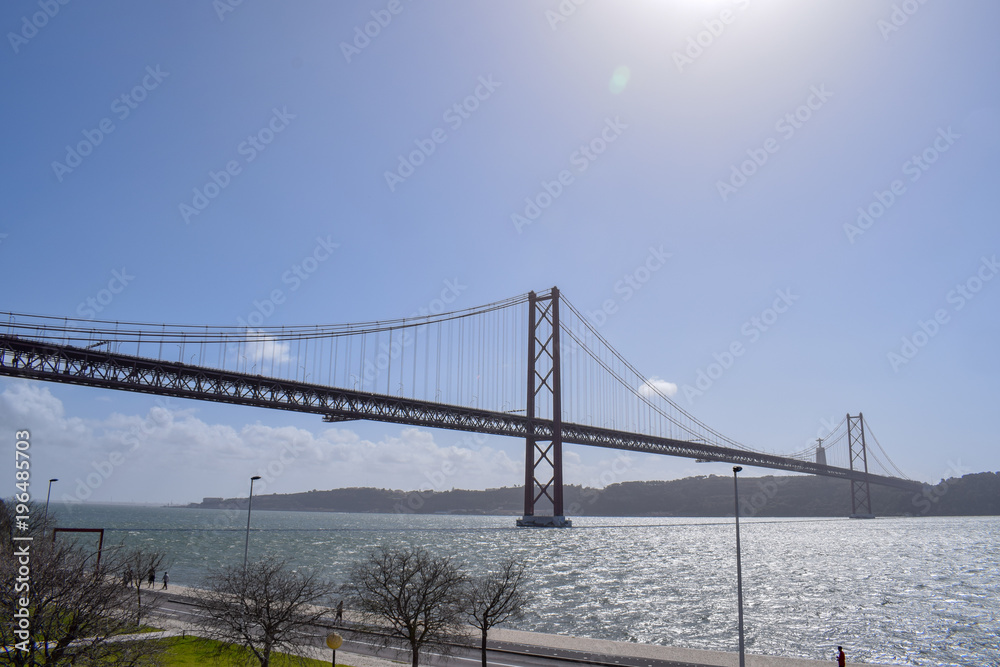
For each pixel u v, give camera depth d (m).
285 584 34.19
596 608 61.97
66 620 24.75
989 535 183.00
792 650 46.84
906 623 56.25
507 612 38.00
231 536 168.62
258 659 31.97
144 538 152.25
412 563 40.94
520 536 160.75
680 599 67.69
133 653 24.81
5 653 21.97
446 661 34.22
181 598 50.28
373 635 40.47
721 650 46.44
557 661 35.94
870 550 131.88
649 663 35.59
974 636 51.72
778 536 181.88
